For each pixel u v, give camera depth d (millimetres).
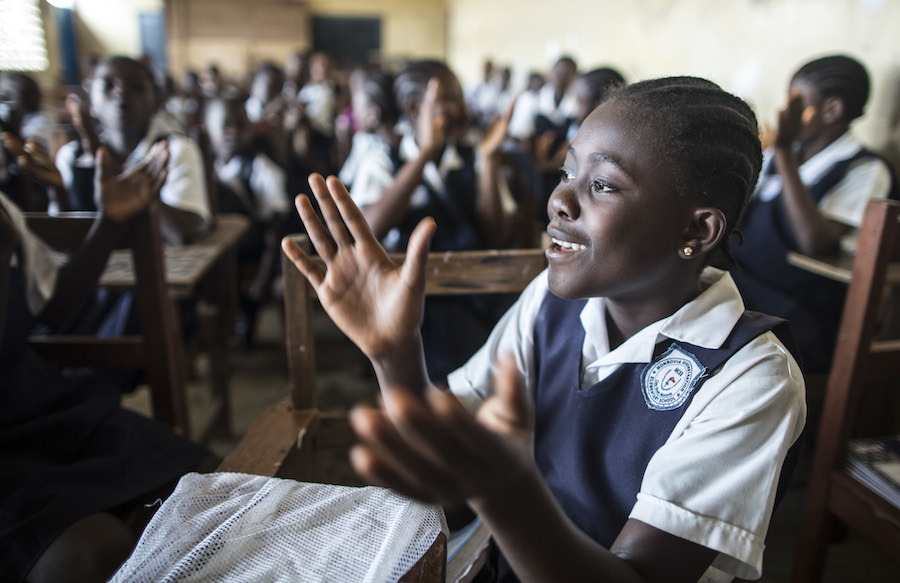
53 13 8992
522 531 433
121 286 1409
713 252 706
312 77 6980
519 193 2213
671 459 637
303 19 13172
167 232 1812
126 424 1040
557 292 688
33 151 1677
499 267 1057
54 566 767
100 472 905
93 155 1896
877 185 1757
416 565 611
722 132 625
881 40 2107
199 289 1947
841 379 1104
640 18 4195
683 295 715
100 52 12508
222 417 2047
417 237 510
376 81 2484
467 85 10992
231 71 12945
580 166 654
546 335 838
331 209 572
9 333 950
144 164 1212
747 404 635
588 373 765
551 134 4129
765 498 611
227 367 2041
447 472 378
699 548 597
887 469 1095
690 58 3486
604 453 722
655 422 689
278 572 585
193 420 2176
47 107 3930
